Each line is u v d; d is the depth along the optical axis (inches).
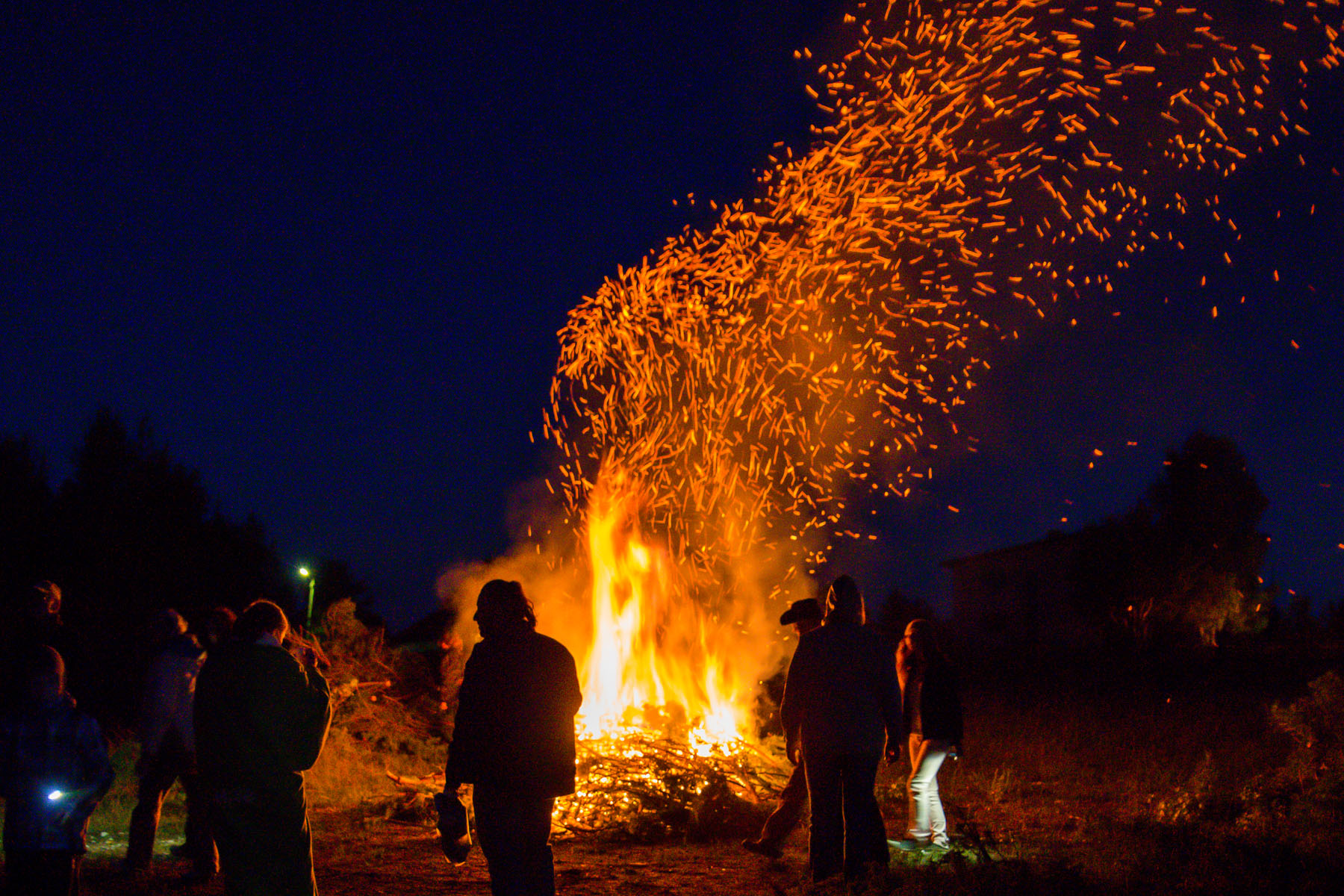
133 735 338.6
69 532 631.8
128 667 332.8
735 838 305.1
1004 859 237.3
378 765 419.2
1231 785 319.3
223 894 237.1
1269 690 823.7
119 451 674.2
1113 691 825.5
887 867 231.8
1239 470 1408.7
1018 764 431.5
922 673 293.7
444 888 246.5
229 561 701.3
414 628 621.0
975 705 642.8
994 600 1895.9
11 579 601.0
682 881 256.2
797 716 242.4
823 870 234.5
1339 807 275.3
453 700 491.2
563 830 308.5
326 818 334.0
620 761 326.3
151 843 248.4
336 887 245.4
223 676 175.6
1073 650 1470.2
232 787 171.8
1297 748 319.0
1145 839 259.8
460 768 181.6
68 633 223.0
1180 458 1429.6
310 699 179.6
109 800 329.7
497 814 179.2
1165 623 1400.1
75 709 191.8
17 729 186.1
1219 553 1390.3
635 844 299.7
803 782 271.7
